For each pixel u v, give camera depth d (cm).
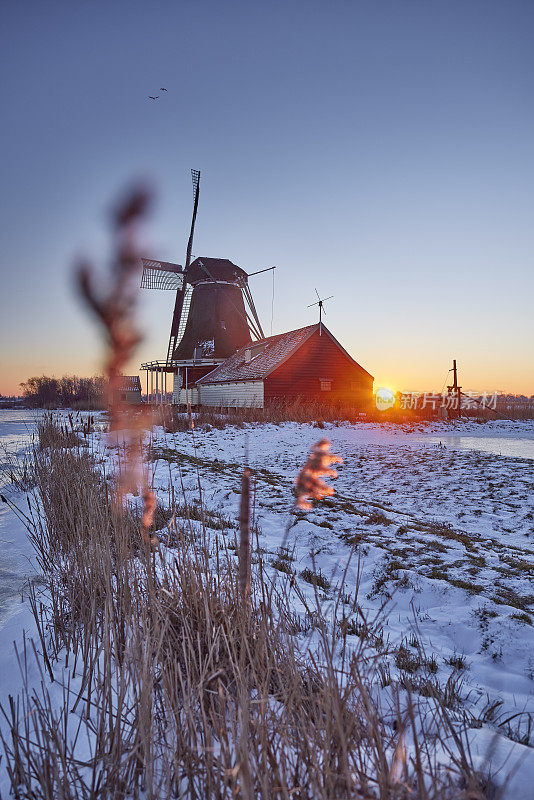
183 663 254
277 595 291
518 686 301
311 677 230
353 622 362
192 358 4559
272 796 160
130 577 312
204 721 177
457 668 325
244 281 4650
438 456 1477
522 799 176
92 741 227
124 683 205
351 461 1397
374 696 263
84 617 311
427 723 240
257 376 3219
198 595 280
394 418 3048
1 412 4766
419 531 664
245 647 222
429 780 182
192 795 174
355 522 709
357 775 168
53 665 298
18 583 471
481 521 739
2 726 238
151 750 182
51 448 895
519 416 3672
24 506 775
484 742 225
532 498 888
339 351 3384
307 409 2922
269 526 689
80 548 396
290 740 186
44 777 178
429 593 452
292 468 1248
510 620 386
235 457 1455
